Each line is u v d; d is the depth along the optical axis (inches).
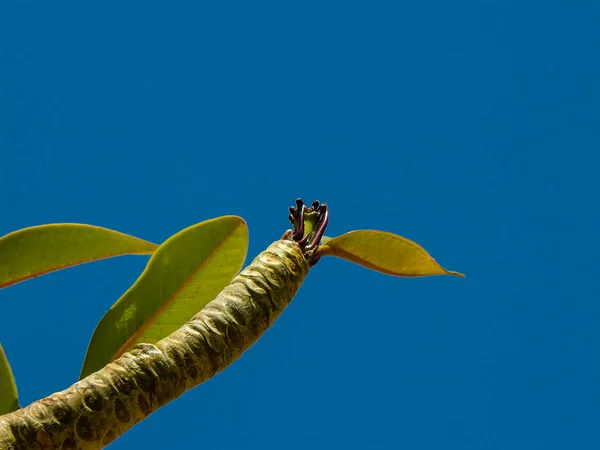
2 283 38.1
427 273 37.9
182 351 35.1
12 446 34.1
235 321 35.5
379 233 37.3
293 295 36.2
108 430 34.6
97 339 37.8
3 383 37.0
